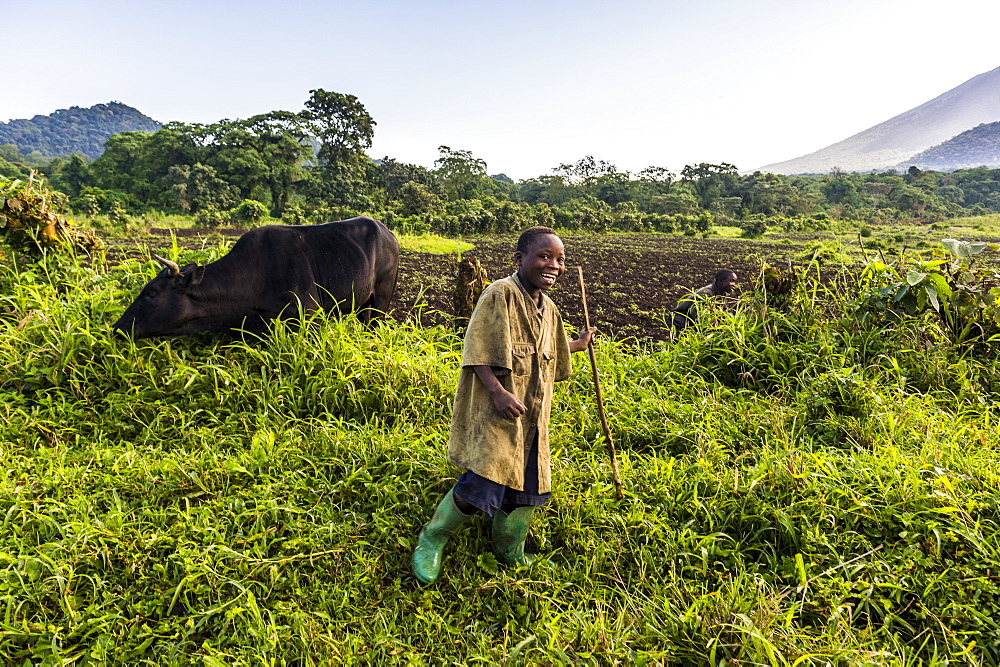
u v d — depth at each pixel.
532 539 3.01
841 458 3.62
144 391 4.24
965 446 3.83
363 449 3.57
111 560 2.69
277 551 2.82
